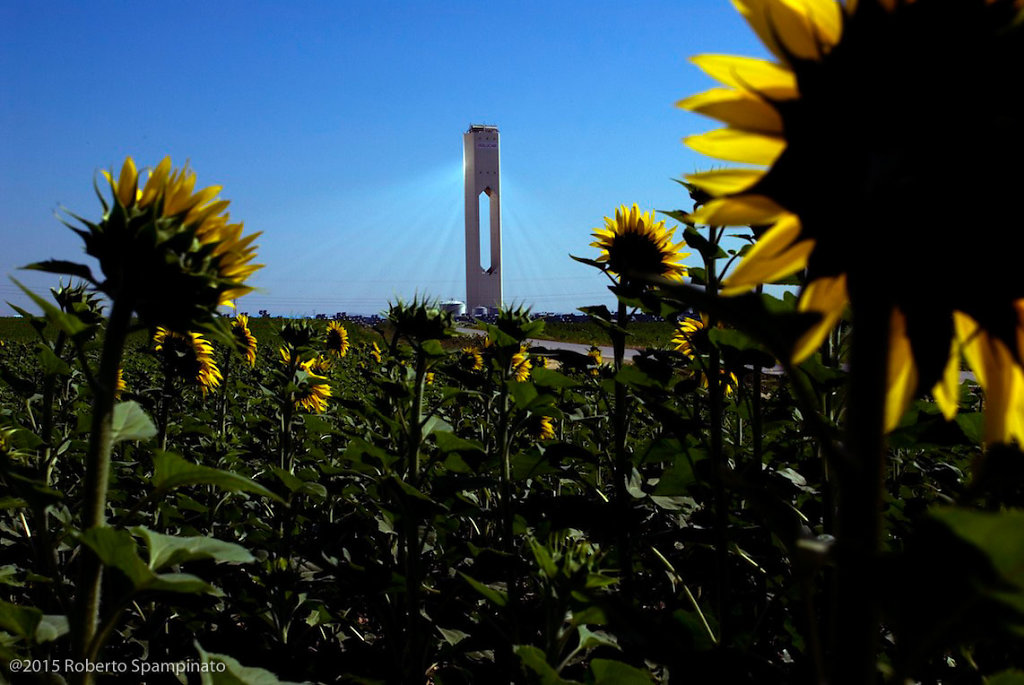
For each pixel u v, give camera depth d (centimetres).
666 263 393
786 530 97
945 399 111
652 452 342
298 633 425
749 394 374
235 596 391
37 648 266
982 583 77
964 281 93
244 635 310
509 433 420
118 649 359
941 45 92
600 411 595
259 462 605
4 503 215
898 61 93
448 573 451
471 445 357
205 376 570
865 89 94
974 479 123
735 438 411
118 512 435
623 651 256
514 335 509
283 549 407
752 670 129
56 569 191
